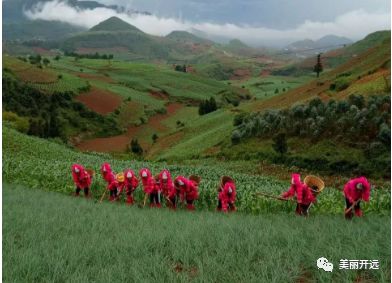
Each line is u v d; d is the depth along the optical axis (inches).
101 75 7303.2
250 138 2164.1
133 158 2450.8
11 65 5118.1
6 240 361.1
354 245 327.0
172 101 6638.8
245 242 342.0
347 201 536.4
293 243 336.2
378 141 1615.4
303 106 2041.1
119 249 338.6
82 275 269.0
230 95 7539.4
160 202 753.0
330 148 1727.4
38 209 590.9
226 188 663.1
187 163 2153.1
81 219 494.0
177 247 328.8
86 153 2449.6
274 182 1368.1
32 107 4234.7
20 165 1132.5
